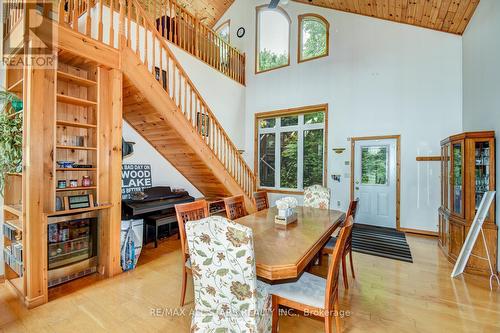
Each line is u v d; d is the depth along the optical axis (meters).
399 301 2.38
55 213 2.37
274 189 6.72
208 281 1.44
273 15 6.82
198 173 4.70
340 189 5.66
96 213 2.87
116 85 2.86
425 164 4.77
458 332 1.94
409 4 4.25
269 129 6.86
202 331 1.47
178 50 4.98
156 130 3.89
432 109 4.72
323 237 2.12
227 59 6.45
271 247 1.82
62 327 1.96
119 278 2.79
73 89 2.86
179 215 2.23
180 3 7.01
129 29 3.06
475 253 3.00
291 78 6.38
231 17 7.52
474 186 3.11
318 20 6.06
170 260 3.33
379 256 3.56
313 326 2.03
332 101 5.78
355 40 5.50
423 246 4.02
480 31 3.60
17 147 2.36
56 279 2.60
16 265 2.43
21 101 2.56
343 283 2.74
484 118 3.46
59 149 2.79
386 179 5.16
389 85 5.13
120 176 2.90
